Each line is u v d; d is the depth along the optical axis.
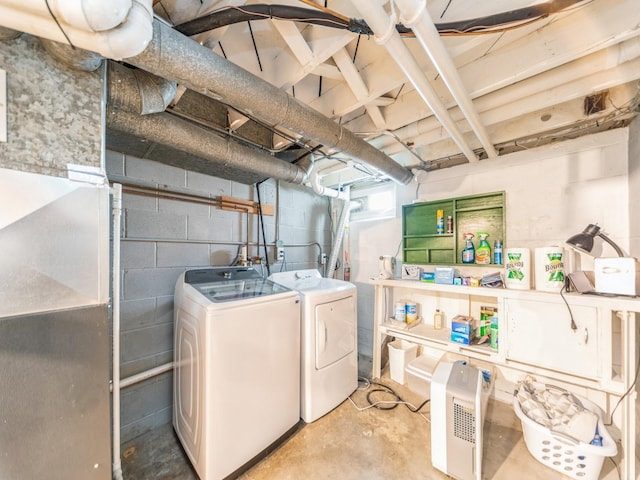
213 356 1.38
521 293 1.78
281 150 2.38
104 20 0.58
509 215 2.18
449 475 1.45
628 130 1.71
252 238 2.54
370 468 1.51
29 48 0.78
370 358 3.07
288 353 1.76
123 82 1.12
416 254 2.72
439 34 0.97
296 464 1.54
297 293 1.87
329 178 3.28
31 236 0.76
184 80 1.01
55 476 0.79
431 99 1.29
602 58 1.18
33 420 0.75
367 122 1.95
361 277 3.32
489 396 2.15
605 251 1.78
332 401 2.04
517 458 1.56
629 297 1.51
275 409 1.66
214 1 1.00
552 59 1.14
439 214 2.51
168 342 1.95
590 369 1.55
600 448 1.32
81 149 0.87
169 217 1.97
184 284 1.79
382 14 0.81
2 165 0.73
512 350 1.81
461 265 2.34
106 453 0.87
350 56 1.40
